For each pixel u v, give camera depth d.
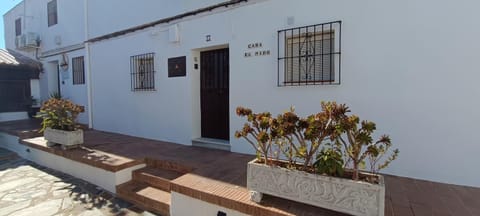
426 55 3.03
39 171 4.93
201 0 4.82
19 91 9.53
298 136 2.30
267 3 4.05
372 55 3.31
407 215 2.26
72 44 8.05
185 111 5.28
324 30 3.60
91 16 7.21
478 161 2.87
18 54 10.59
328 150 2.23
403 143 3.22
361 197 1.97
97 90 7.29
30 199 3.61
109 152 4.61
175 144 5.34
